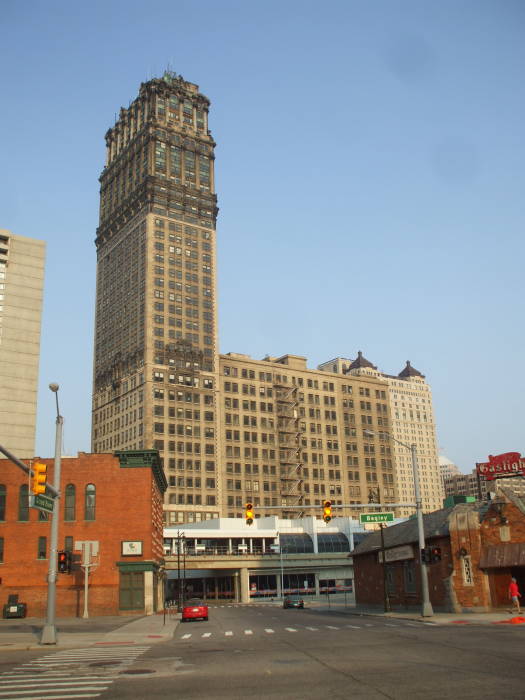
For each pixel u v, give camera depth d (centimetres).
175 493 14850
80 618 5444
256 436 16475
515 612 3997
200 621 5053
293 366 17750
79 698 1509
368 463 18150
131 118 19125
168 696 1504
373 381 19038
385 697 1415
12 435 11900
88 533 5903
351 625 3819
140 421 15262
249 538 12438
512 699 1344
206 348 16388
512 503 4322
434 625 3544
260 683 1666
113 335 17250
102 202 19525
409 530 5681
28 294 12769
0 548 5800
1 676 1955
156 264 16438
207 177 18225
